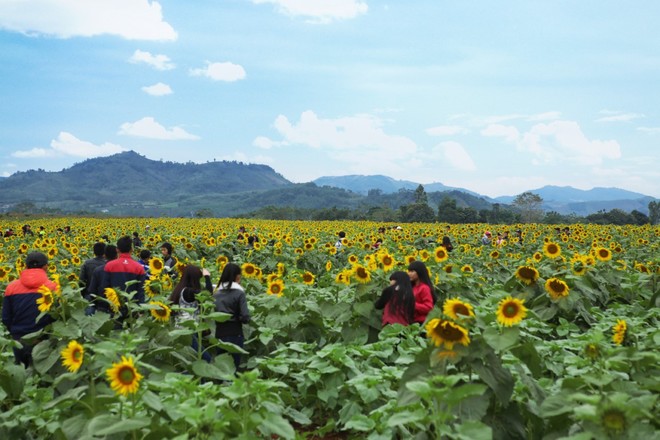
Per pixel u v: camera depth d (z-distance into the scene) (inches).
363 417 223.3
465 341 176.9
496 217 4315.9
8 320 322.0
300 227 1792.6
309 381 281.6
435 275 461.7
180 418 181.9
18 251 840.3
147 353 261.4
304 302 365.1
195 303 353.4
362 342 337.4
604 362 196.2
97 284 384.5
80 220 2741.1
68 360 200.7
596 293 438.9
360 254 823.7
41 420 225.9
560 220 4030.5
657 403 179.2
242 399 186.1
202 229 1635.1
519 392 205.3
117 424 162.7
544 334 366.9
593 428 146.6
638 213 3878.0
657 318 390.3
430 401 162.4
